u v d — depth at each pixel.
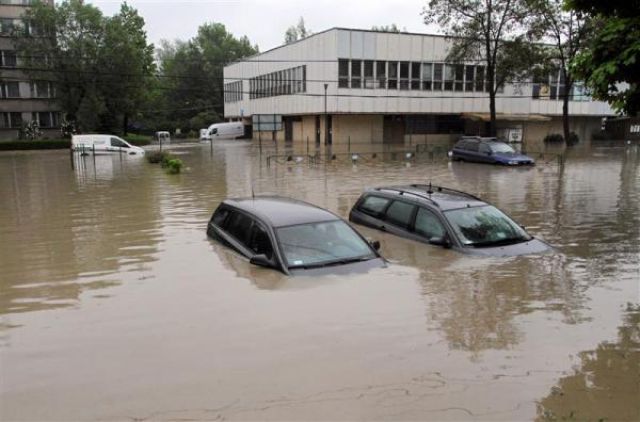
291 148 45.16
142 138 57.06
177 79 87.00
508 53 40.62
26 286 8.39
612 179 23.09
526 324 6.64
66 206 16.39
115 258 9.99
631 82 8.84
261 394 4.98
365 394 4.97
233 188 20.47
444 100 48.91
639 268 9.18
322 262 8.54
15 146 47.28
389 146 46.31
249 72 62.56
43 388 5.14
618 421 4.59
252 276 8.44
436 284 8.05
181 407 4.77
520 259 9.39
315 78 47.19
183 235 11.91
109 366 5.57
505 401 4.88
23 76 59.72
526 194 18.77
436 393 5.00
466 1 40.06
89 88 55.59
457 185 21.17
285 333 6.29
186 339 6.19
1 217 14.63
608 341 6.18
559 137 52.97
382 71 46.19
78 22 56.06
